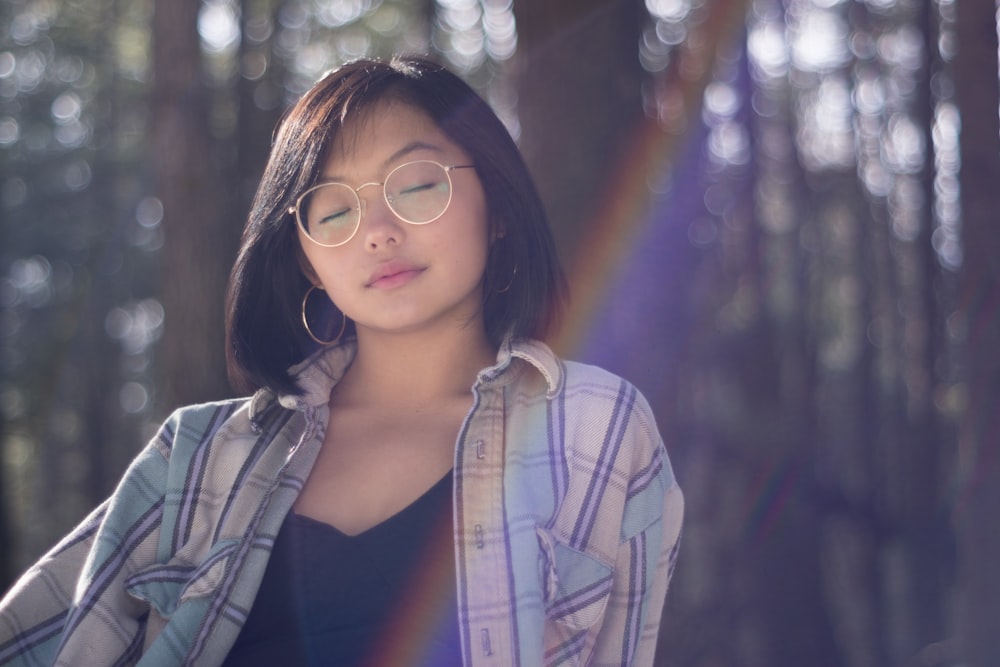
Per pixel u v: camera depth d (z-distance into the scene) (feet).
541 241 6.89
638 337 15.38
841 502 40.16
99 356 68.28
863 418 57.62
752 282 43.47
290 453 6.56
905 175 56.70
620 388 6.74
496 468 6.37
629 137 15.55
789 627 29.68
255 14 34.42
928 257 49.03
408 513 6.26
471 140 6.69
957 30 17.99
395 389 6.84
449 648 6.07
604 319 15.16
